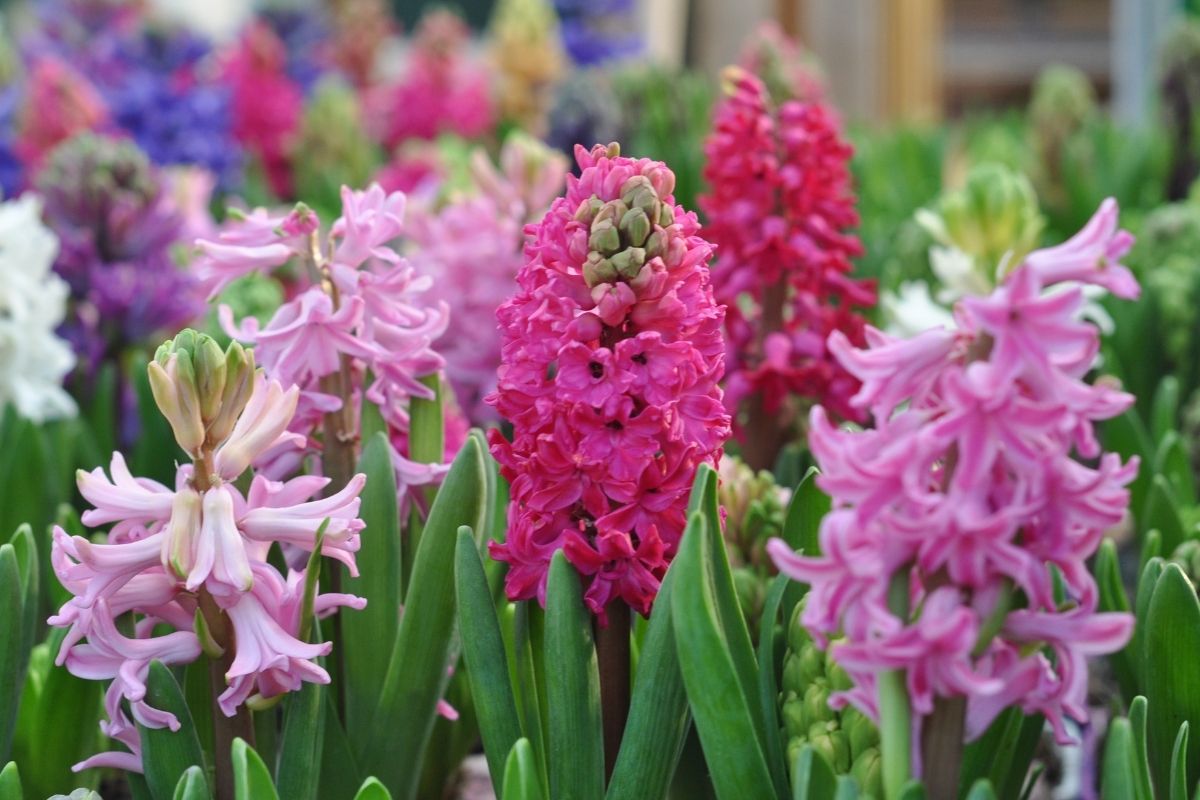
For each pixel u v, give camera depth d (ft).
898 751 2.17
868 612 2.15
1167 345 4.25
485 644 2.41
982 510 2.12
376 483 2.60
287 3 11.03
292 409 2.38
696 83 8.12
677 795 2.54
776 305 3.17
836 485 2.14
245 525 2.36
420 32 9.50
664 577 2.36
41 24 10.00
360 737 2.62
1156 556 2.68
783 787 2.43
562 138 6.03
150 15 9.41
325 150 7.55
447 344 3.59
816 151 3.12
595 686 2.40
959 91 18.34
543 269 2.39
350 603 2.42
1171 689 2.47
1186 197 6.66
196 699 2.56
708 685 2.26
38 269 3.65
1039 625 2.17
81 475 2.34
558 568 2.37
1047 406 2.11
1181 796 2.38
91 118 6.42
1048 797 3.28
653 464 2.36
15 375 3.56
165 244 4.26
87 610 2.36
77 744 2.70
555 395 2.37
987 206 3.81
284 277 4.34
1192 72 6.55
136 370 3.47
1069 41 17.92
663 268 2.36
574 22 10.37
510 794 2.26
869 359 2.17
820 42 11.00
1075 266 2.14
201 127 6.70
